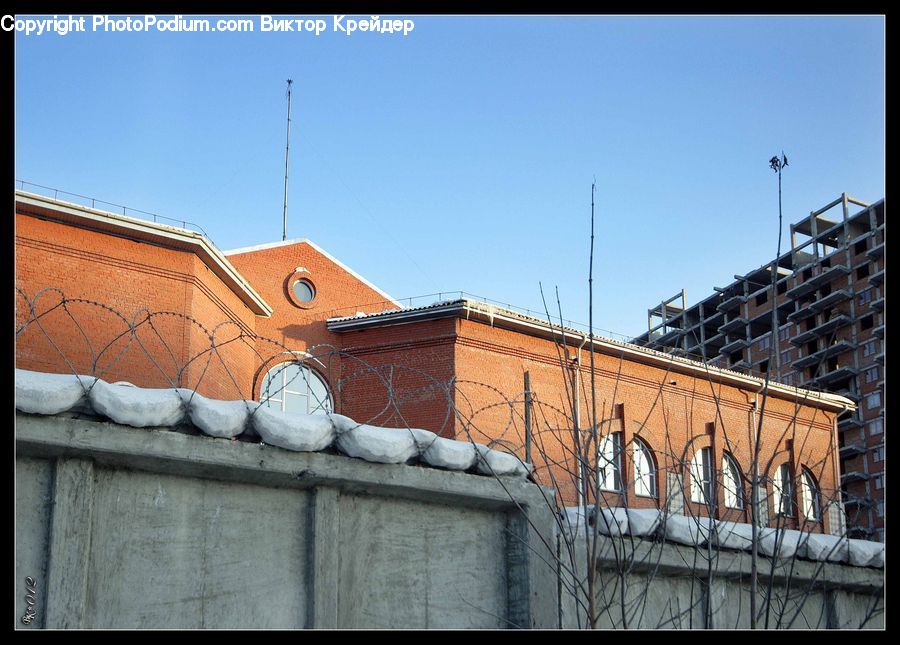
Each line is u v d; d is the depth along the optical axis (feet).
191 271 64.03
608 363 79.30
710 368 84.99
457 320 71.82
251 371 72.84
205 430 22.79
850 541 31.58
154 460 22.13
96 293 60.18
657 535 27.89
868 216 219.41
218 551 22.97
